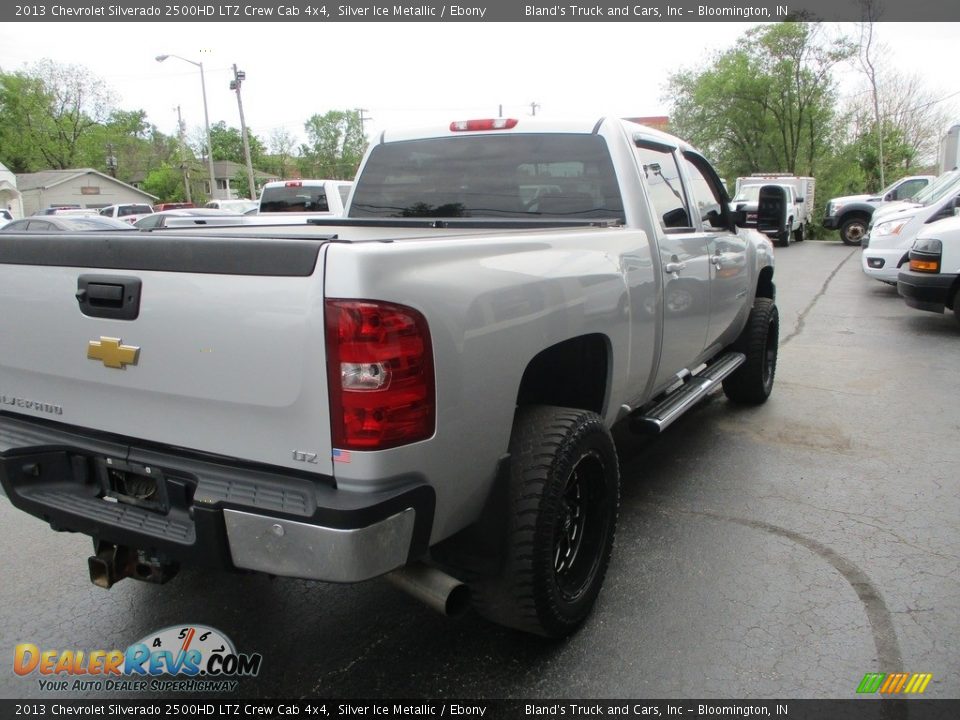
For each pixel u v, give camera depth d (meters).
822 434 5.34
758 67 41.03
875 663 2.75
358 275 1.95
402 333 2.02
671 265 3.78
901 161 43.12
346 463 2.03
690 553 3.58
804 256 20.56
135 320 2.29
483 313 2.30
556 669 2.74
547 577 2.61
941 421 5.59
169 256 2.20
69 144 71.69
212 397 2.20
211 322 2.14
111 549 2.62
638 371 3.51
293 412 2.08
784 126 41.84
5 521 4.10
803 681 2.65
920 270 8.77
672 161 4.37
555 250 2.77
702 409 6.02
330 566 2.03
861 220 24.11
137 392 2.36
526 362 2.53
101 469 2.55
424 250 2.15
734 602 3.16
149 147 82.94
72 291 2.42
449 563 2.63
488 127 4.09
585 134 3.82
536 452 2.60
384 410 2.00
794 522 3.92
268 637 2.99
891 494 4.27
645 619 3.04
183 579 3.47
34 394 2.67
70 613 3.18
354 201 4.52
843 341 8.59
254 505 2.11
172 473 2.32
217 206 26.25
